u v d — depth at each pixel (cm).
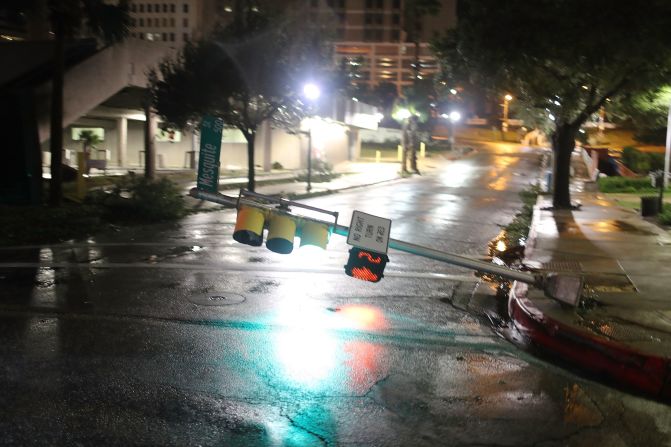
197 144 3744
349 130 4884
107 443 457
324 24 2330
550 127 2366
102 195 1917
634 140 6550
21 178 1916
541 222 1755
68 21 1769
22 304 842
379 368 635
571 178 3622
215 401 538
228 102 2223
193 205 2103
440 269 1160
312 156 3738
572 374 642
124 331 730
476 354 694
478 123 9031
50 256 1217
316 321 796
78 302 858
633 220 1792
